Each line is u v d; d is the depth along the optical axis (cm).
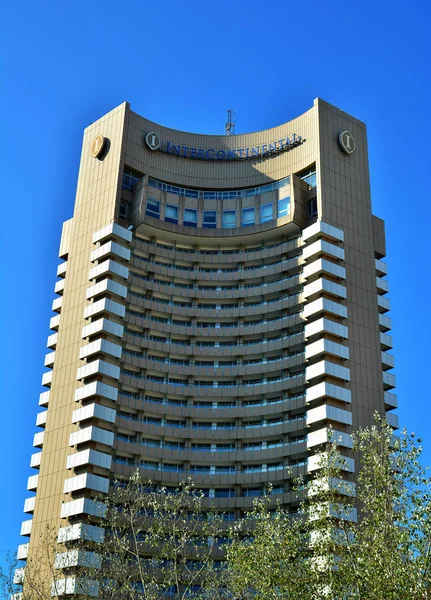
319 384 8544
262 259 10250
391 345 9531
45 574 7331
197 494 8962
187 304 10231
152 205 10294
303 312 9331
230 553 4956
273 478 8731
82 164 10731
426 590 3828
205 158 10862
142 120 10719
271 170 10538
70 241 10238
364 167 10338
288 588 4378
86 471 8306
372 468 4516
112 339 9231
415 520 3994
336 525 4744
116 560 6109
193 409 9381
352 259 9550
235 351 9694
